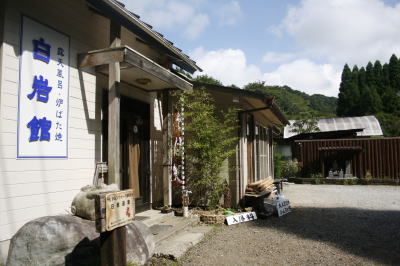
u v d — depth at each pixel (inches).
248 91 277.1
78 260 127.7
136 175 239.9
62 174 165.6
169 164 251.3
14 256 123.0
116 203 111.8
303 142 647.8
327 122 878.4
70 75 173.0
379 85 1775.3
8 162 136.7
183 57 255.3
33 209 148.0
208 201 275.9
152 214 236.2
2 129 134.3
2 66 134.9
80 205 145.6
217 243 198.2
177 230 210.4
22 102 143.5
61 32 167.6
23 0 145.7
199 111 267.4
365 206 333.7
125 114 229.5
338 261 167.0
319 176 610.9
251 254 178.2
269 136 508.4
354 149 597.0
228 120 277.3
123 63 177.2
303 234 220.5
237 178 290.8
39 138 152.0
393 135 1133.7
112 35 177.3
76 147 176.4
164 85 236.8
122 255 115.3
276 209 283.1
